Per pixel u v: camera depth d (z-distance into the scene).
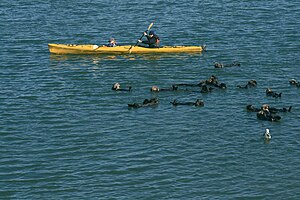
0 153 87.19
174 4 174.88
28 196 77.19
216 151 86.88
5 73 119.25
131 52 130.50
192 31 147.38
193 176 80.75
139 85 112.00
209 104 102.12
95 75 117.56
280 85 110.50
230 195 76.81
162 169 82.44
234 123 95.12
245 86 108.75
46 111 100.81
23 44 139.12
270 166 83.00
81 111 100.62
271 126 93.81
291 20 154.88
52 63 125.25
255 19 156.62
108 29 151.12
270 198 76.31
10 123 96.44
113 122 96.19
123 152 86.88
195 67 121.31
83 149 87.94
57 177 81.00
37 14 166.12
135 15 163.75
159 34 145.50
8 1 181.62
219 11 165.62
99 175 81.19
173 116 97.69
